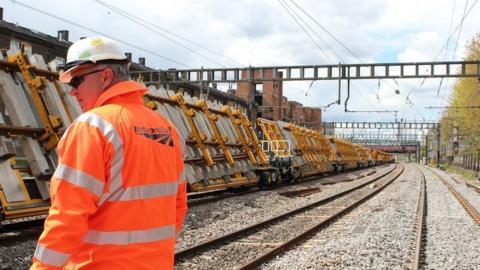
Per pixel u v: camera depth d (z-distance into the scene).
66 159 2.48
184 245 10.64
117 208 2.54
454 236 12.99
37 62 11.73
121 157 2.55
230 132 23.61
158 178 2.69
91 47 2.80
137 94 2.86
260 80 36.19
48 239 2.38
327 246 10.67
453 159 89.12
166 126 2.95
